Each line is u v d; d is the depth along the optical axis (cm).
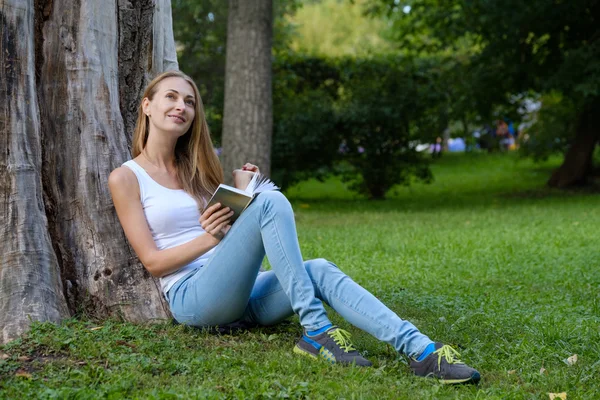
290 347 377
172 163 401
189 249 368
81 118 416
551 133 1936
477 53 1738
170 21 495
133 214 377
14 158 382
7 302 364
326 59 1802
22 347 342
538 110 1997
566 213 1332
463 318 472
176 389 301
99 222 409
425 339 341
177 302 384
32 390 293
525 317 495
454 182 2181
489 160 2631
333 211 1492
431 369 334
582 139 1866
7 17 384
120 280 405
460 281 673
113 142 423
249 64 1263
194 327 390
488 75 1708
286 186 1725
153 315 402
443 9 1748
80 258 407
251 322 405
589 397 321
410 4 1830
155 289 409
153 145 394
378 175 1728
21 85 388
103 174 414
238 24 1267
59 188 412
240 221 362
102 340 358
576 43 1688
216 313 377
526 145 2012
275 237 354
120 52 446
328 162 1722
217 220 361
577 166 1866
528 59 1705
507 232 1048
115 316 400
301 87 1816
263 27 1270
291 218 358
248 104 1267
